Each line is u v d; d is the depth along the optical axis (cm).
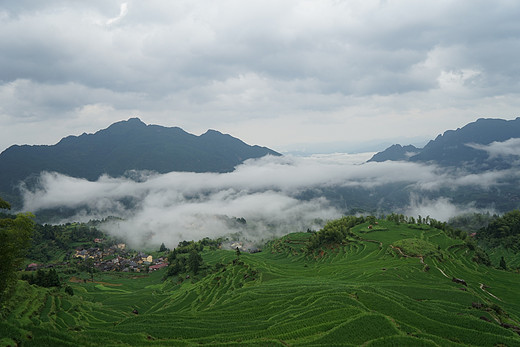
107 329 7812
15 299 10694
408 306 8431
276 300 9988
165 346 6488
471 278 14250
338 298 8794
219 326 7919
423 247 17962
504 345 6369
